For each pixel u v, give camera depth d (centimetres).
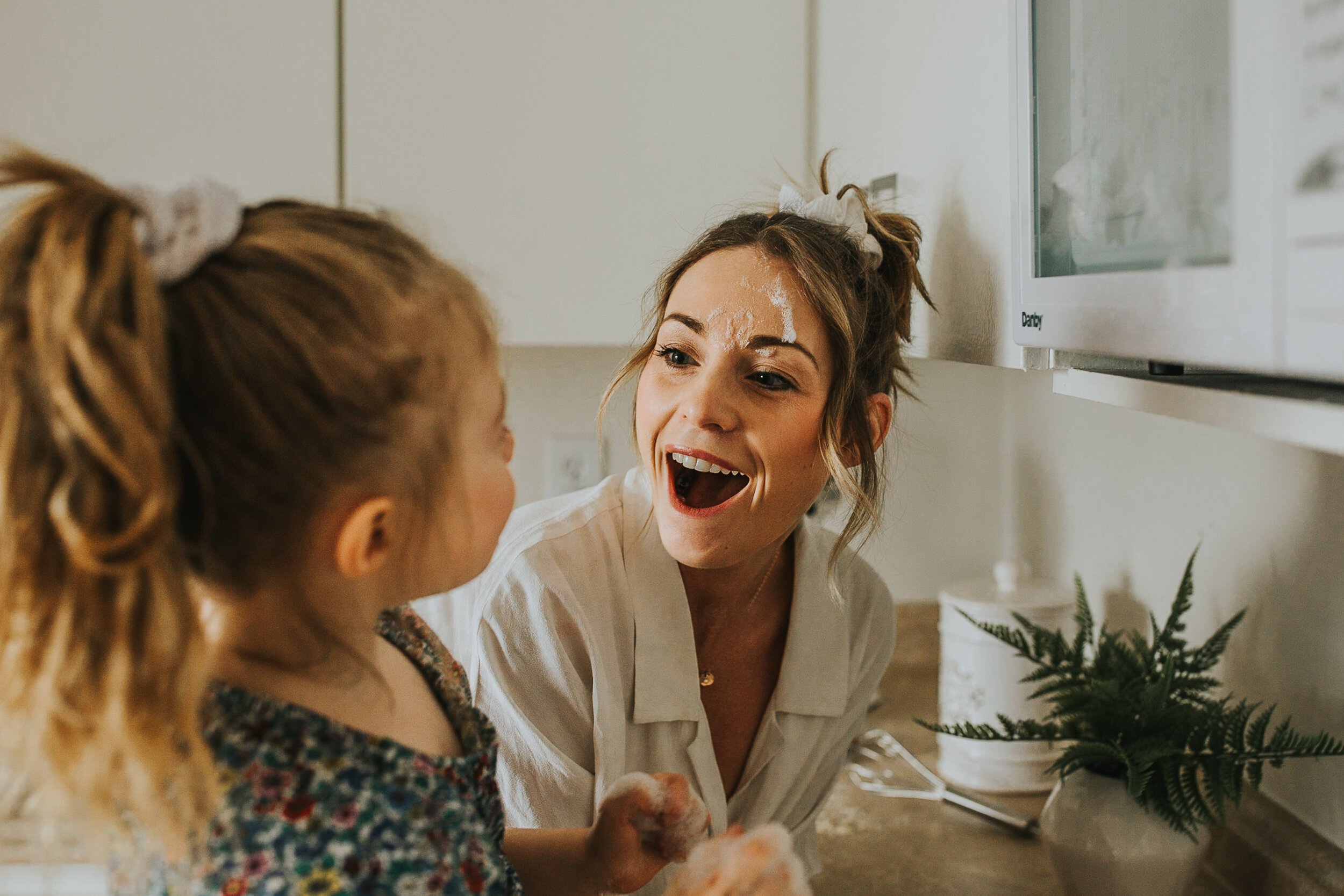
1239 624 108
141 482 45
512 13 148
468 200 150
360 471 53
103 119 144
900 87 114
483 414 60
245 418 50
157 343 46
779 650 97
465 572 60
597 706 87
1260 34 49
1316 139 45
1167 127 58
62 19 142
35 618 46
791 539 97
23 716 47
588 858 72
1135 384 66
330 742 55
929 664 182
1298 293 46
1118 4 64
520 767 87
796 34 152
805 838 102
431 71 148
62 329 44
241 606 55
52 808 50
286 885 52
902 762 147
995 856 120
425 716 66
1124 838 93
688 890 58
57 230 46
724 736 97
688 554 84
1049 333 74
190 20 144
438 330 57
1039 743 134
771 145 153
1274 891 100
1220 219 53
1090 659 127
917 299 111
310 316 52
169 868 53
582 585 89
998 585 141
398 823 54
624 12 150
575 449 188
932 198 104
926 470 180
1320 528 95
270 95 146
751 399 83
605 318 153
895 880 114
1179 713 95
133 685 46
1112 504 137
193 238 51
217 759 53
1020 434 171
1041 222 77
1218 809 92
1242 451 107
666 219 152
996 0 86
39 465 45
